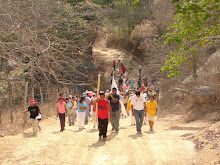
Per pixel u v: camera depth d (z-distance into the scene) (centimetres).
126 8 3938
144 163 605
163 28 2794
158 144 766
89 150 742
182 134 902
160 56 2112
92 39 2441
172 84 2147
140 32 3612
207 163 564
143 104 1005
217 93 1240
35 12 935
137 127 964
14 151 759
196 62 1658
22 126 1183
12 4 862
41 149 779
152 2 3962
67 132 1082
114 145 788
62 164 623
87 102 1390
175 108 1708
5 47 833
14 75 1534
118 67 3816
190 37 1004
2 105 1362
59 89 1883
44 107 1572
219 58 1334
